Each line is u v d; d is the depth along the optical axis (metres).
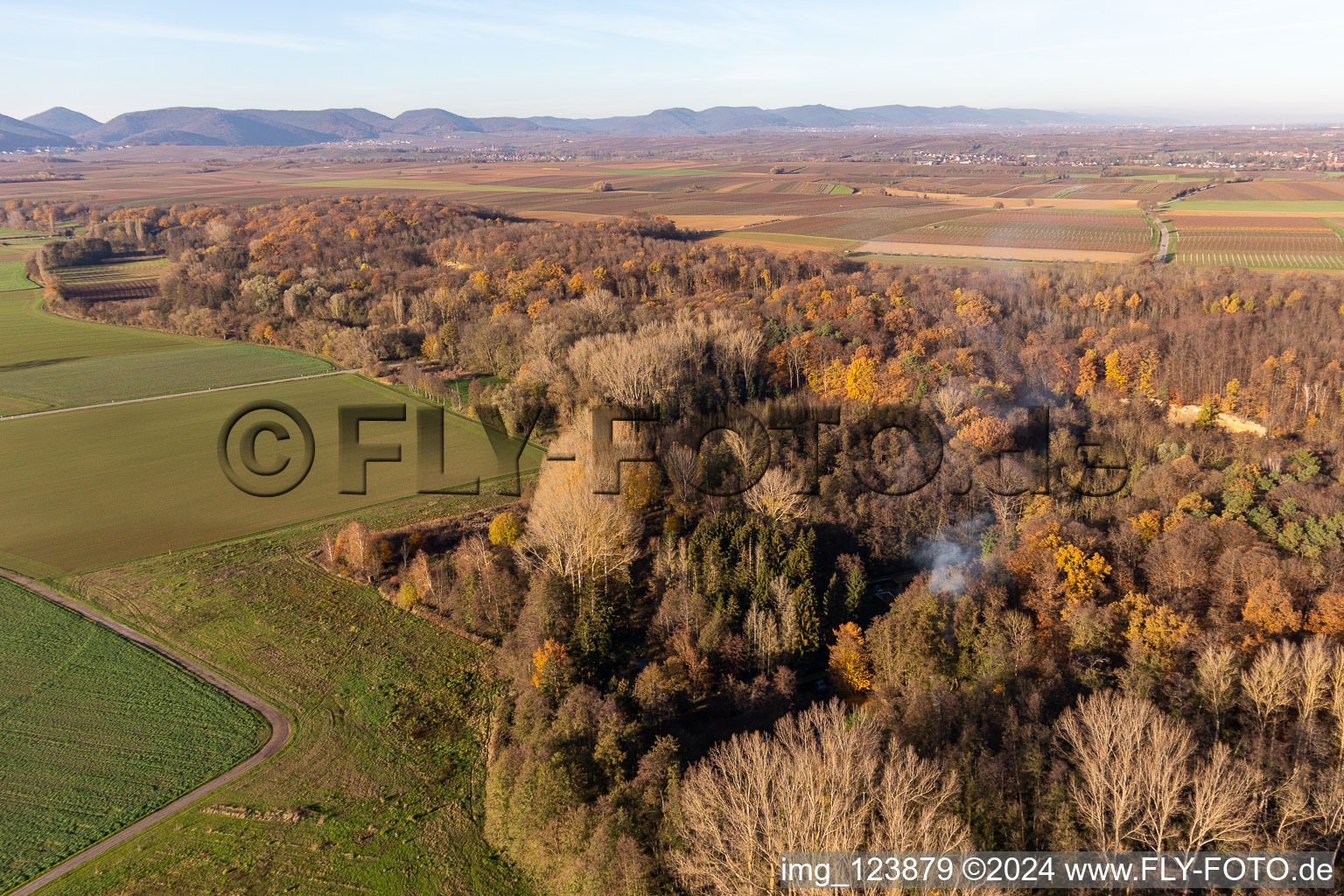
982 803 43.78
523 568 74.00
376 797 53.25
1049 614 62.94
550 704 58.12
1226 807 39.91
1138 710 45.84
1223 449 91.94
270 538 84.31
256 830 50.00
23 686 62.28
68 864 47.31
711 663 63.03
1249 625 58.94
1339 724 46.53
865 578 74.69
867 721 50.03
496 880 47.16
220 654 66.81
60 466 101.12
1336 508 69.69
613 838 44.72
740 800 42.19
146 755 56.00
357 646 68.31
